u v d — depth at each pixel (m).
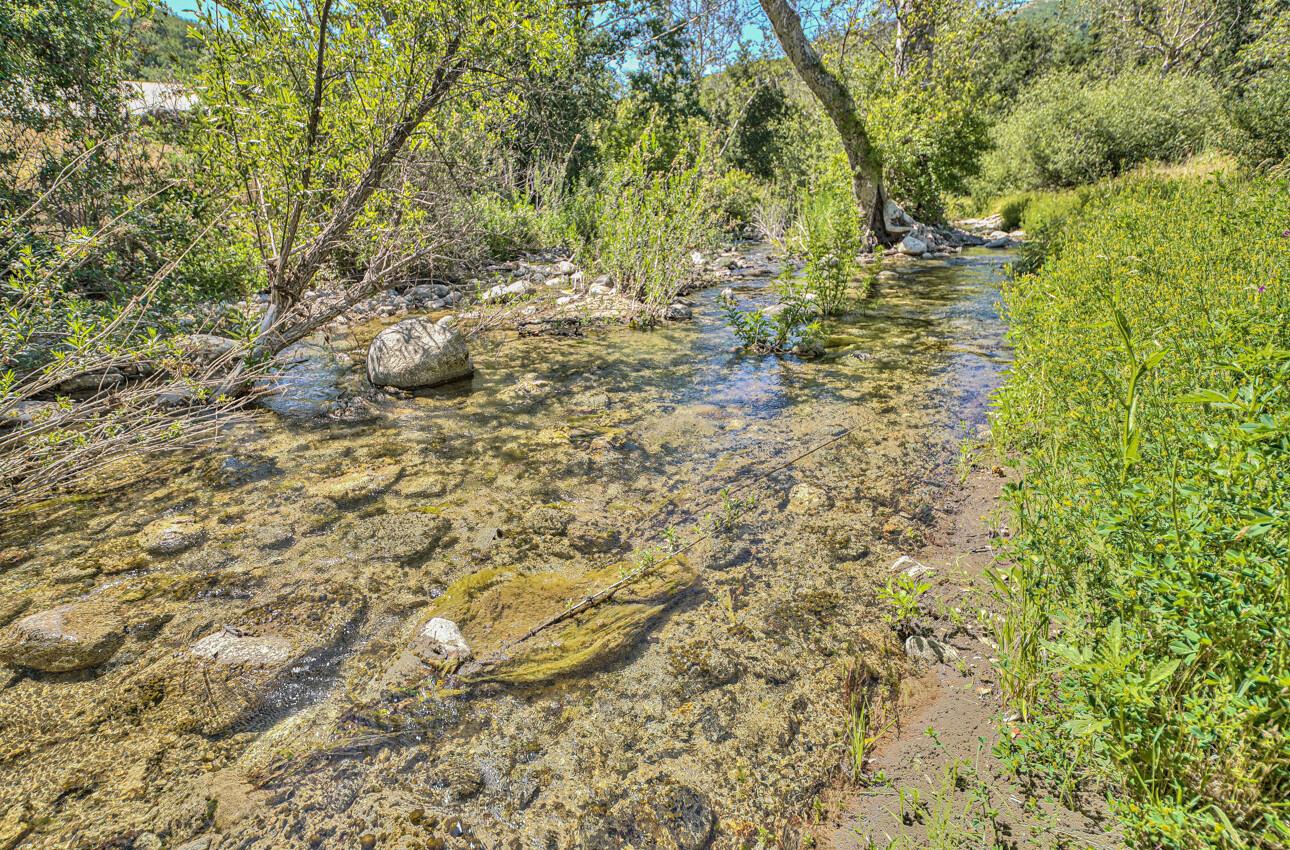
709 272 11.81
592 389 6.00
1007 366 6.31
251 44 5.16
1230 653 1.62
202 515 3.78
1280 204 5.93
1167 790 1.75
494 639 2.83
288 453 4.61
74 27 6.18
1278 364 2.06
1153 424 2.69
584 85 16.22
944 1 15.30
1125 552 2.07
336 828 2.00
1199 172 15.25
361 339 7.52
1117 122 19.17
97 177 6.27
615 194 10.25
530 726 2.39
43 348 4.56
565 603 3.05
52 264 4.56
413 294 9.34
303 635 2.84
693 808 2.07
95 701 2.47
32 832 1.97
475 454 4.64
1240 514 1.65
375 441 4.84
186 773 2.18
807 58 12.86
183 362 4.91
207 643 2.75
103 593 3.08
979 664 2.62
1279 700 1.53
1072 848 1.82
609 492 4.12
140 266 6.28
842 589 3.13
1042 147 20.45
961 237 15.63
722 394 5.84
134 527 3.66
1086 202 12.11
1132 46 34.75
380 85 5.28
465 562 3.38
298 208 5.42
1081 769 2.02
